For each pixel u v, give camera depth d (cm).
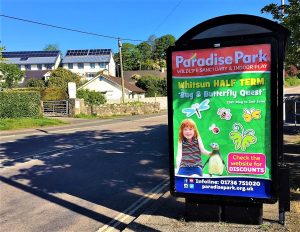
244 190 295
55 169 598
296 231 283
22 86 3684
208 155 303
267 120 285
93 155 720
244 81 287
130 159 672
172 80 307
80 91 2352
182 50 301
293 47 493
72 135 1070
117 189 473
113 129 1236
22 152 769
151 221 324
